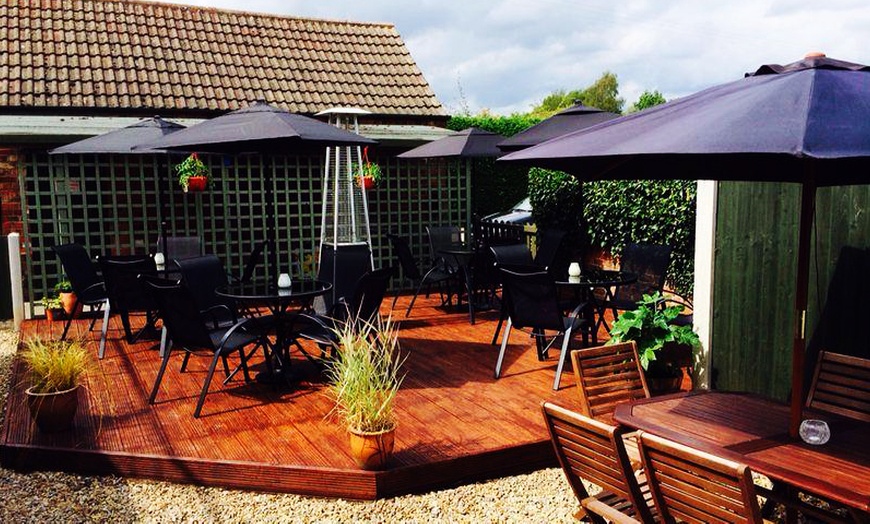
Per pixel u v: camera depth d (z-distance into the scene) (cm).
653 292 734
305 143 652
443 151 954
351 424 427
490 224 1189
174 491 435
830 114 256
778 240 522
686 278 884
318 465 430
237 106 1165
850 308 491
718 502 247
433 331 828
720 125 268
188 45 1280
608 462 291
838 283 498
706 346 567
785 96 275
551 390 580
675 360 539
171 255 905
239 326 546
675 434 326
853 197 487
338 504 416
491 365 664
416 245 1186
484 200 1518
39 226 954
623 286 768
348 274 770
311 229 1098
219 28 1360
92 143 760
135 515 402
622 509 324
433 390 584
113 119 1048
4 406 603
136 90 1127
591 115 883
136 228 1037
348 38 1462
